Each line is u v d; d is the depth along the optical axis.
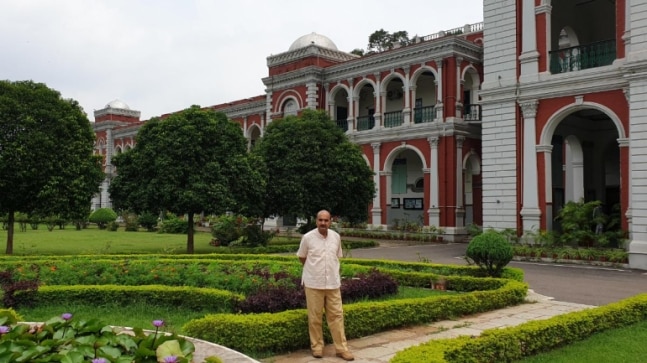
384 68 28.69
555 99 18.38
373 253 20.41
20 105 16.77
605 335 7.29
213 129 18.61
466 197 27.28
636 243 15.45
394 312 7.66
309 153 21.62
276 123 22.95
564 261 16.88
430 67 26.91
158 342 4.00
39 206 17.00
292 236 29.05
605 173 24.17
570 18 21.30
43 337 4.24
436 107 26.53
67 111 17.89
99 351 3.79
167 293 8.82
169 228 33.06
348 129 30.42
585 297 10.86
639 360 6.11
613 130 22.75
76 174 17.52
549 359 6.18
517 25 19.41
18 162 16.23
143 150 18.50
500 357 5.93
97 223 40.66
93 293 8.94
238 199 19.20
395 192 31.23
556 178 22.95
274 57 33.78
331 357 6.30
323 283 6.27
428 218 26.81
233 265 11.56
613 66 16.88
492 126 19.84
